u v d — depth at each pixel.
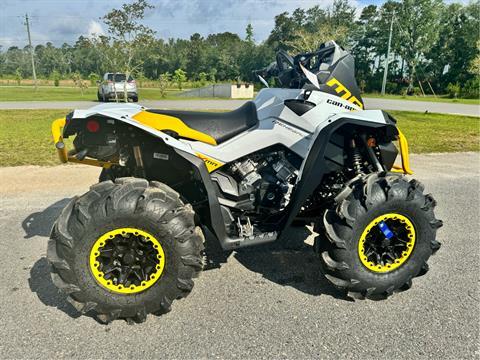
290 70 3.29
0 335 2.36
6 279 2.98
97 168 6.15
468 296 2.84
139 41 20.84
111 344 2.30
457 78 53.31
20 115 13.98
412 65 55.53
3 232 3.79
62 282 2.41
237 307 2.68
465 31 54.59
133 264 2.50
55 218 4.14
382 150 2.91
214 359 2.18
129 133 2.79
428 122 14.05
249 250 3.56
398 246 2.79
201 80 56.16
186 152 2.65
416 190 2.74
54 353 2.21
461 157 7.62
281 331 2.43
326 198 3.10
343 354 2.23
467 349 2.29
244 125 2.89
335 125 2.72
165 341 2.33
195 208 2.99
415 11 54.41
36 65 92.88
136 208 2.37
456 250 3.58
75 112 2.64
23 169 6.02
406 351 2.27
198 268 2.55
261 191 2.93
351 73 3.07
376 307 2.70
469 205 4.81
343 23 58.50
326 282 3.03
